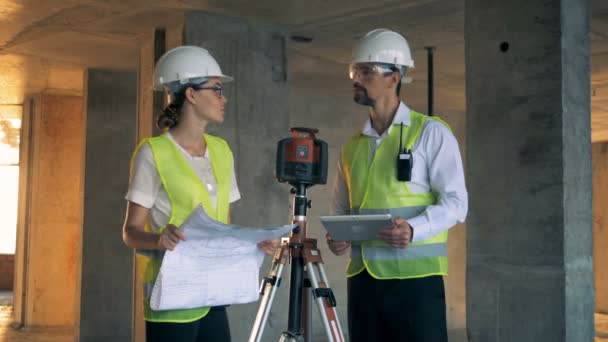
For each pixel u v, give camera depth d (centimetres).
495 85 461
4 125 1193
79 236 781
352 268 287
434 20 581
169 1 532
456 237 1002
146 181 236
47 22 600
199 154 249
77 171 924
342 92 899
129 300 778
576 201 439
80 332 756
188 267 227
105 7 552
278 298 587
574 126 441
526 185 443
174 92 247
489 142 461
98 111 782
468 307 466
